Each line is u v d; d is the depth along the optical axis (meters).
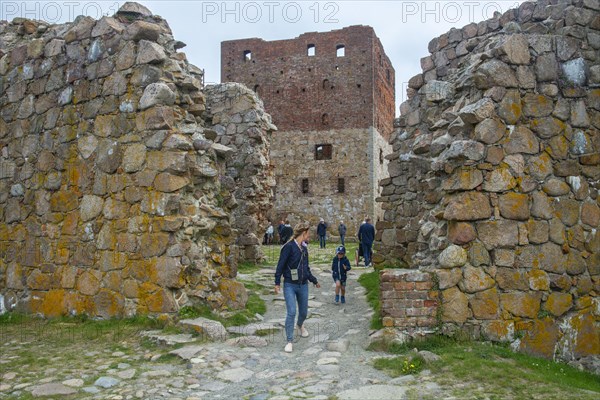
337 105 38.22
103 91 8.93
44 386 5.55
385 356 6.41
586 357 7.00
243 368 6.16
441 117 9.08
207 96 16.38
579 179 7.30
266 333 7.78
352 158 37.47
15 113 10.30
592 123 7.50
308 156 38.16
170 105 8.41
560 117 7.35
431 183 8.40
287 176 38.25
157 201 8.05
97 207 8.73
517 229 6.98
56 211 9.30
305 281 7.59
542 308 6.93
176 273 7.82
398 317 6.84
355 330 7.90
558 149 7.28
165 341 6.97
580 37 7.68
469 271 6.84
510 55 7.26
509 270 6.89
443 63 11.16
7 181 10.27
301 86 39.00
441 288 6.83
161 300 7.79
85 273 8.71
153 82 8.44
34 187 9.71
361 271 14.60
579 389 5.34
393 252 12.05
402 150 11.98
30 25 11.07
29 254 9.59
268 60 39.81
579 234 7.21
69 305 8.83
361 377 5.71
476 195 6.95
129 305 8.09
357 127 37.72
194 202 8.55
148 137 8.30
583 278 7.15
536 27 8.01
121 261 8.30
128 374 5.95
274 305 9.90
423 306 6.83
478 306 6.80
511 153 7.10
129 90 8.62
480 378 5.46
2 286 10.01
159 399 5.24
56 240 9.22
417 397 5.02
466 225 6.91
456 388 5.24
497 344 6.70
